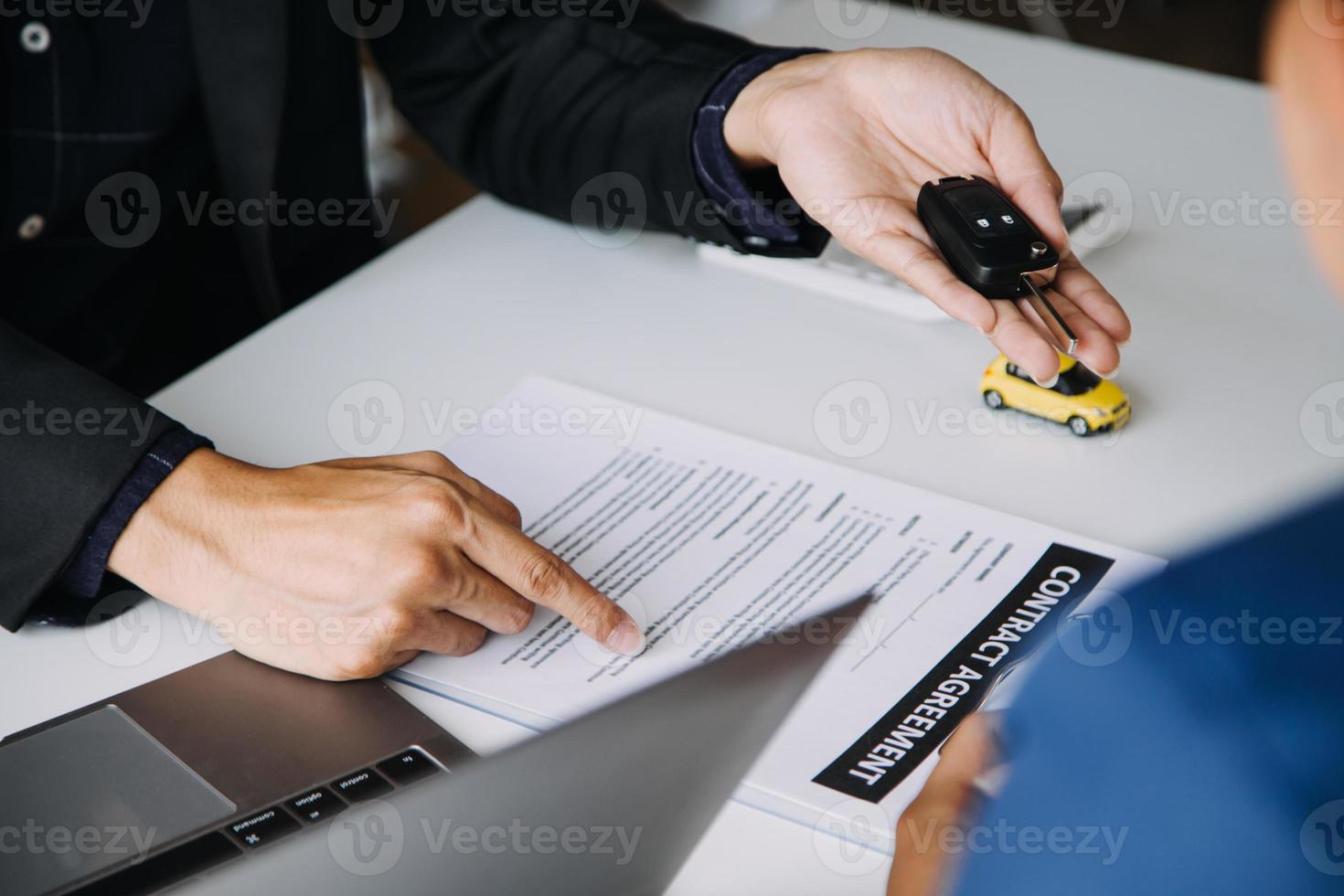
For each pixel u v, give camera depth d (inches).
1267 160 41.7
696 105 36.0
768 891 19.6
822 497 28.7
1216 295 35.5
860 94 33.7
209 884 20.2
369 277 38.6
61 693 24.7
